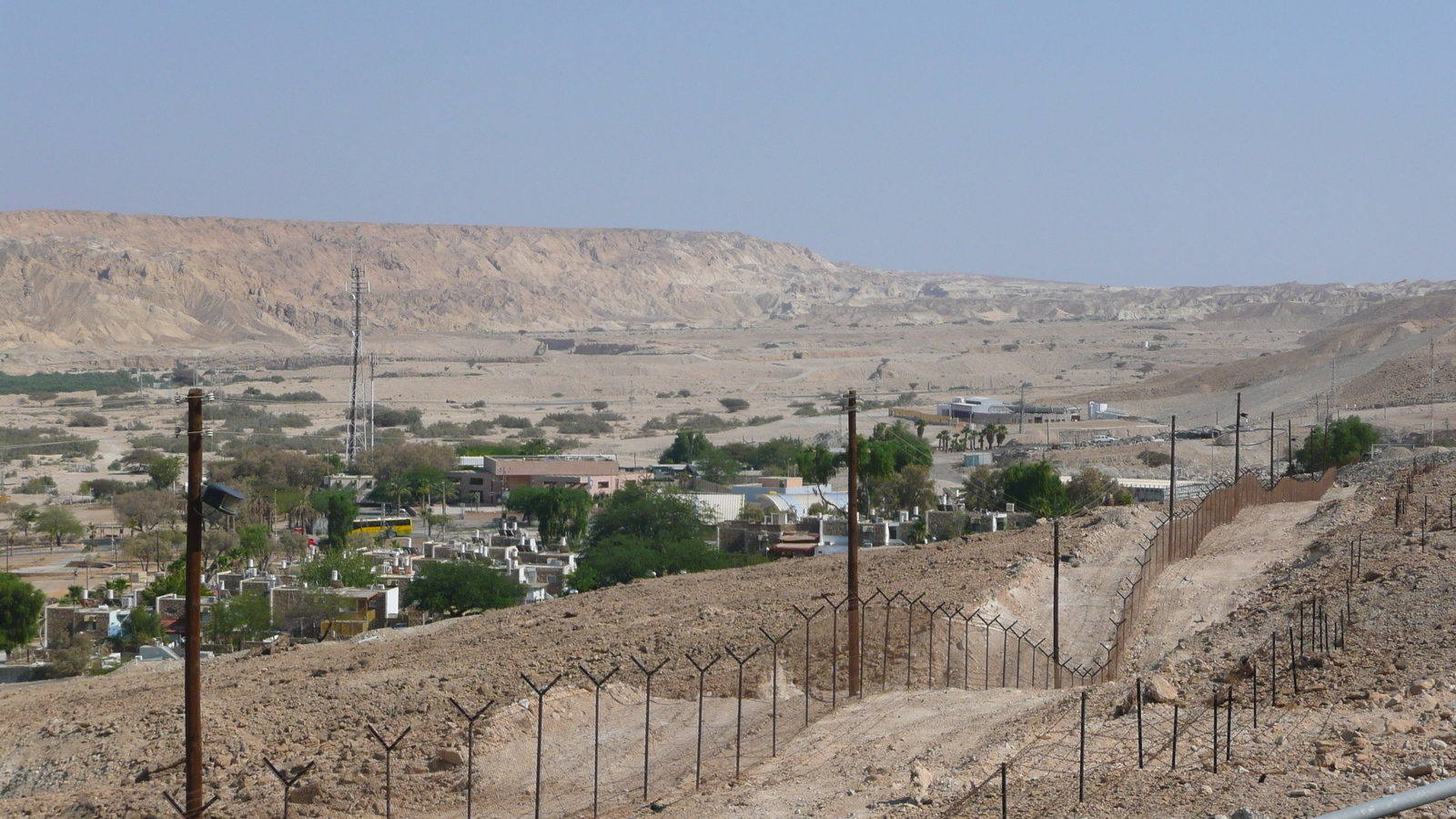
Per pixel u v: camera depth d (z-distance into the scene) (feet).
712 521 406.62
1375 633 106.93
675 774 93.40
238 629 259.19
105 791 105.19
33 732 130.41
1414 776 64.39
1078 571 185.47
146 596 325.21
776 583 193.98
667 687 124.06
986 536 241.55
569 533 444.96
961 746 89.76
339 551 357.82
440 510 528.22
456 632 183.83
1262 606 141.18
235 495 81.35
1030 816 68.13
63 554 452.76
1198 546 205.36
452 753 98.27
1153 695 91.40
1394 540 163.73
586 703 114.73
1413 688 83.10
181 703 136.15
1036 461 524.93
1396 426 593.01
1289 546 197.06
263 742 116.06
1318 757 70.13
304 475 582.35
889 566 200.54
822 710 112.27
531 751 102.63
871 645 135.33
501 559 345.10
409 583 299.17
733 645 137.69
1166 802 66.23
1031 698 108.37
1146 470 522.88
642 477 581.12
